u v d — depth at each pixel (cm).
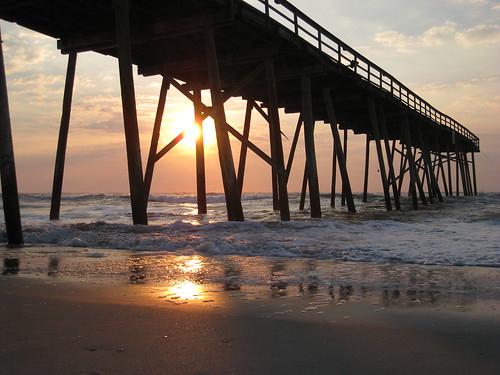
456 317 366
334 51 1539
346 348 293
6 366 259
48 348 289
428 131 2978
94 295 438
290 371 256
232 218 1140
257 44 1304
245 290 466
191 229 1001
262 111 1806
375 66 1877
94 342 301
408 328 336
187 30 1134
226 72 1523
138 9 1089
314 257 702
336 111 2200
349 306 401
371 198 4525
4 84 866
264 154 1322
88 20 1182
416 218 1605
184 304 405
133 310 382
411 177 2342
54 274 550
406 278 534
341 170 1875
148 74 1487
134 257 694
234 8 1068
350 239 911
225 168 1130
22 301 412
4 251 761
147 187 1470
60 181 1441
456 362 270
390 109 2241
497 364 267
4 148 863
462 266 621
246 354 281
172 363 266
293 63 1482
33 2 1055
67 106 1367
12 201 869
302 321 353
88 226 1049
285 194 1323
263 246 777
